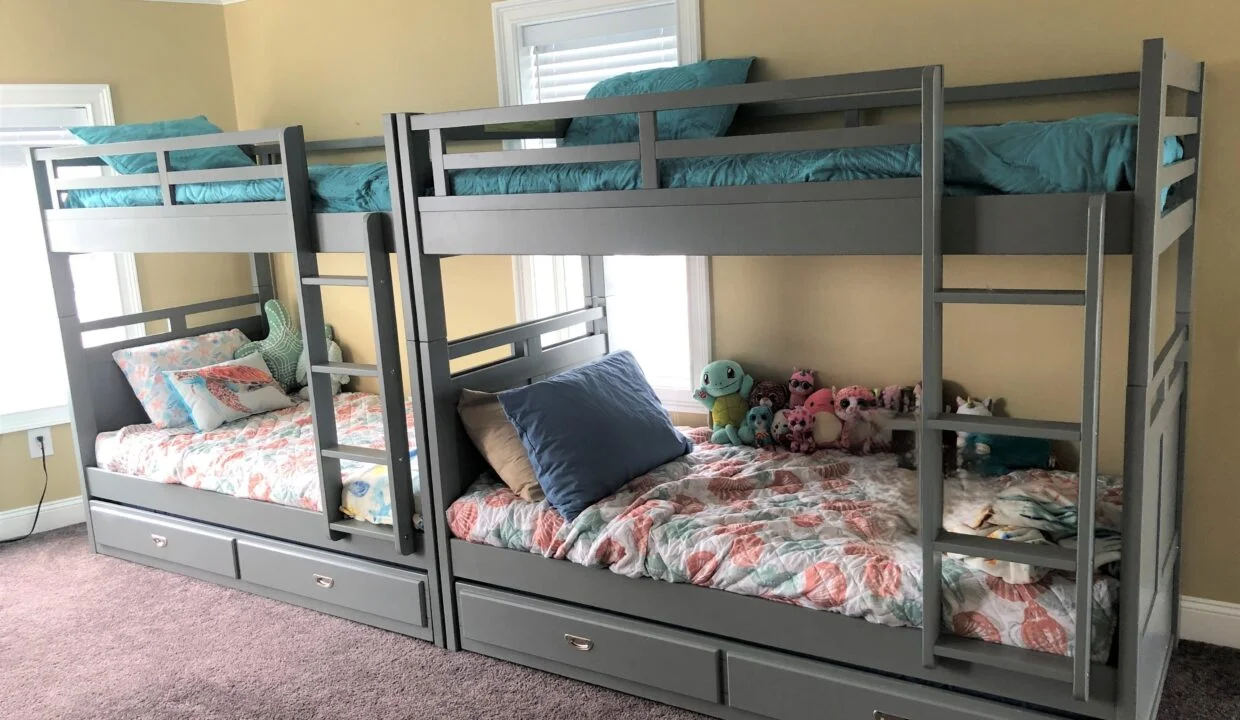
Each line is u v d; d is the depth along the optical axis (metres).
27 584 3.73
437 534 3.02
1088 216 1.87
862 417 3.14
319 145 4.17
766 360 3.42
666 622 2.64
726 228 2.34
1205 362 2.71
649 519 2.67
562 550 2.74
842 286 3.21
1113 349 2.80
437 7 3.83
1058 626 2.11
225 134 3.11
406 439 3.05
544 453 2.87
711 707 2.61
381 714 2.71
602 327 3.78
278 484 3.37
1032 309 2.91
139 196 3.49
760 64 3.18
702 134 2.97
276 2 4.29
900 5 2.93
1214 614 2.81
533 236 2.64
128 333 4.44
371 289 2.92
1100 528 2.29
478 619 2.99
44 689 2.94
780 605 2.44
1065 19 2.72
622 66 3.51
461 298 4.15
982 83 2.86
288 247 3.06
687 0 3.25
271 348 4.47
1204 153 2.61
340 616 3.33
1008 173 2.01
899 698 2.30
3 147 4.09
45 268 4.27
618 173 2.50
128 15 4.27
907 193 2.10
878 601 2.27
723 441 3.38
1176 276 2.68
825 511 2.70
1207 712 2.49
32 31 4.05
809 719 2.44
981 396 3.04
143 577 3.76
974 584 2.22
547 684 2.83
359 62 4.11
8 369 4.22
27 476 4.26
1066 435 1.95
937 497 2.13
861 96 2.98
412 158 2.80
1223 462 2.74
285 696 2.83
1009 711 2.18
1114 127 1.92
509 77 3.71
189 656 3.10
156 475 3.74
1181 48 2.59
